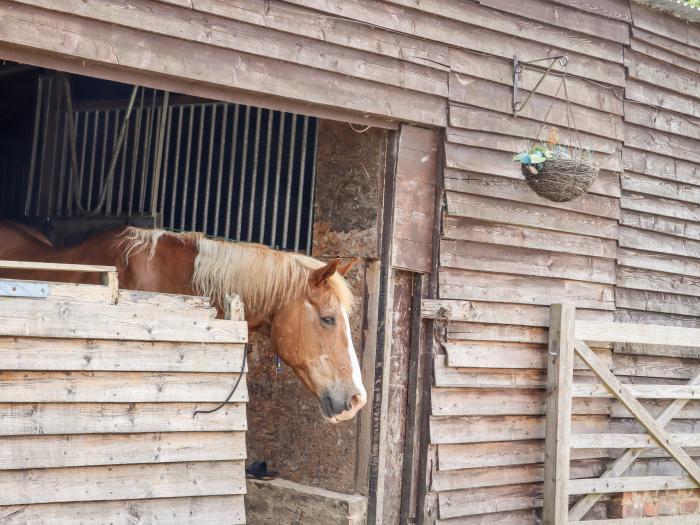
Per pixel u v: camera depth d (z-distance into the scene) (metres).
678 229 6.30
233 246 4.22
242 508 3.55
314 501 4.61
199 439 3.46
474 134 5.04
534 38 5.32
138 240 4.13
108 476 3.23
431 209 4.92
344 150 4.89
